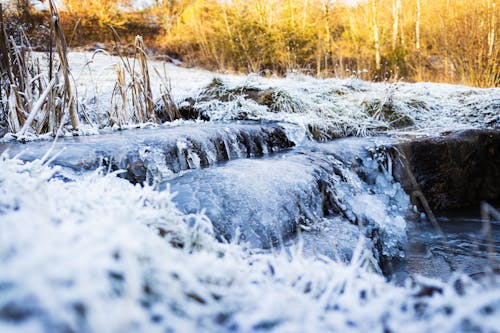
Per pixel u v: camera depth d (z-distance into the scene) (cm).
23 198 100
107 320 46
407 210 379
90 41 1188
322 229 246
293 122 437
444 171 411
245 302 72
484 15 974
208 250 113
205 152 308
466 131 435
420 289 81
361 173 367
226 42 1223
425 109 567
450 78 977
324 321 67
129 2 1388
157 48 1299
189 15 1352
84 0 1247
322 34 1252
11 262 50
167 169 268
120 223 79
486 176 432
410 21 1309
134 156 251
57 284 50
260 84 557
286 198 240
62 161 213
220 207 205
